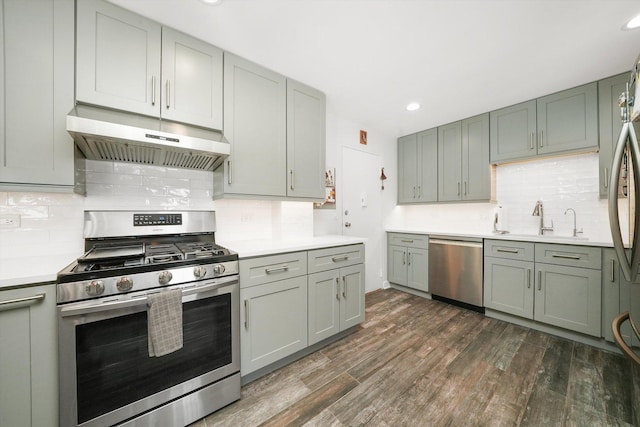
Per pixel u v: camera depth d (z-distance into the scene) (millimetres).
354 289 2254
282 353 1747
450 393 1521
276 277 1725
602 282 1983
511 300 2449
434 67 1957
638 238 942
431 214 3703
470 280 2754
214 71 1688
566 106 2285
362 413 1376
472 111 2814
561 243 2154
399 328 2387
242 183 1821
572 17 1434
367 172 3408
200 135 1605
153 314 1177
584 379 1632
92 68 1302
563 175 2516
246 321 1570
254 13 1412
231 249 1671
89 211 1521
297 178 2141
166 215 1756
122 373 1149
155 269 1229
